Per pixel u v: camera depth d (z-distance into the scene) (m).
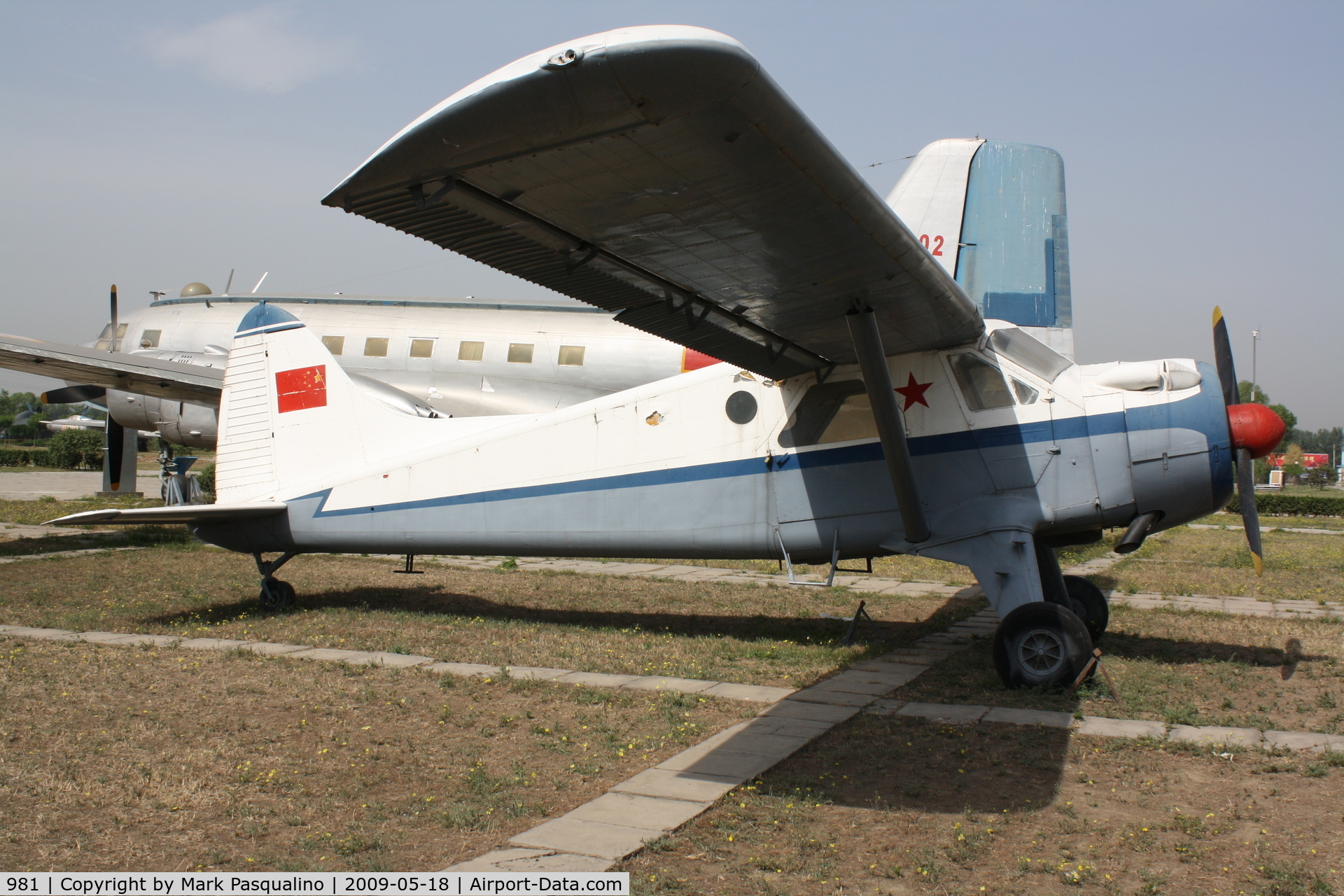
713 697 6.87
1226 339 8.12
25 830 4.30
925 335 7.69
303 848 4.16
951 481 8.08
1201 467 7.62
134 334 20.98
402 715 6.37
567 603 11.70
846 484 8.51
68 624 9.59
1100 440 7.77
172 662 7.84
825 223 5.06
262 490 10.77
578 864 3.97
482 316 18.31
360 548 10.41
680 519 9.13
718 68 3.56
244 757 5.43
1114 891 3.75
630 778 5.12
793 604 11.80
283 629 9.48
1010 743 5.75
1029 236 14.32
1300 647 8.83
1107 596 12.71
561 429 9.66
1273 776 5.16
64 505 24.80
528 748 5.66
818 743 5.77
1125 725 6.12
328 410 10.62
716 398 9.12
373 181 4.25
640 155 4.13
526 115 3.75
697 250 5.47
